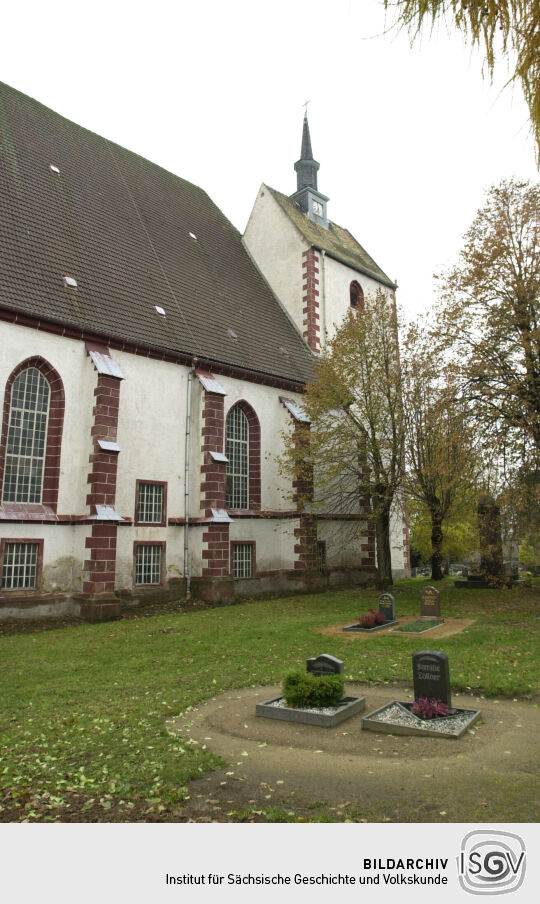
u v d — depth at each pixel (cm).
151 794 610
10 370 1856
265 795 605
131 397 2188
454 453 2008
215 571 2244
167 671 1213
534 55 324
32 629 1736
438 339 2180
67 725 863
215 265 3145
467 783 618
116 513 1961
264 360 2798
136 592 2128
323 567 2941
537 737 768
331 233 3962
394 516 3716
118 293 2319
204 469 2334
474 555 3666
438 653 880
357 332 2581
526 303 2008
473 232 2142
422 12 309
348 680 1108
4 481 1848
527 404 1880
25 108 2686
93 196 2659
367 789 614
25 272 2002
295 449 2536
